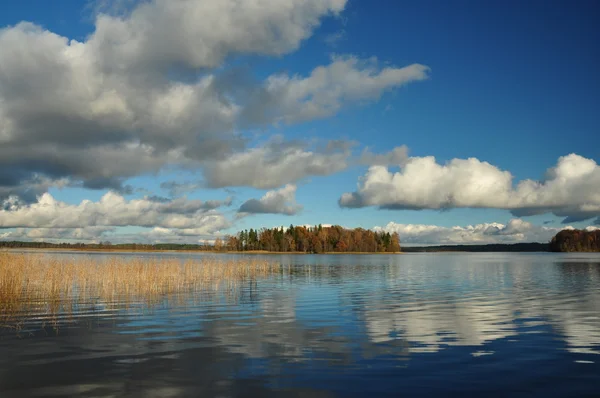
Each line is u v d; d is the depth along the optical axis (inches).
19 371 430.0
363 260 3875.5
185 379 404.5
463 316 742.5
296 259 3969.0
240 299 962.7
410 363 453.4
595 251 7608.3
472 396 359.6
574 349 510.0
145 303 892.0
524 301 940.0
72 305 860.6
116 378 408.2
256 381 398.0
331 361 461.1
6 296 906.1
